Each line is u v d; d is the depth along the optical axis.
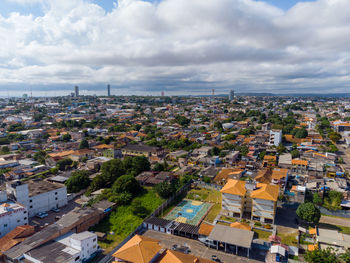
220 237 82.38
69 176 145.00
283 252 76.50
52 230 84.19
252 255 80.06
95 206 107.69
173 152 197.12
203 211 109.44
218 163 169.00
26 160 177.62
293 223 98.62
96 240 81.50
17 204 97.44
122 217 104.81
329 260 69.00
